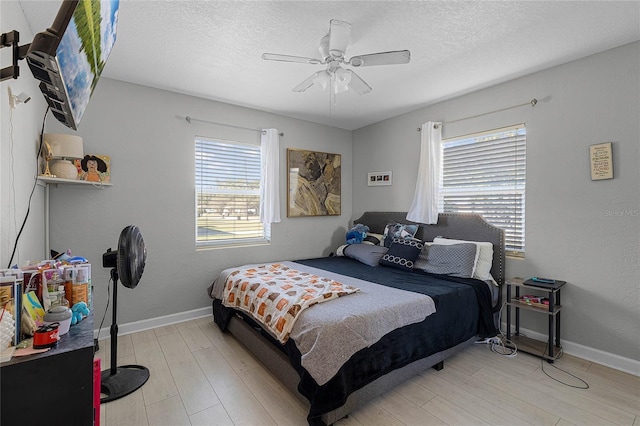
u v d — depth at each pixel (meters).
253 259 3.80
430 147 3.51
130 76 2.84
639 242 2.25
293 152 4.13
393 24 2.05
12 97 1.52
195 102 3.35
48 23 1.95
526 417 1.79
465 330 2.48
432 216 3.47
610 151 2.36
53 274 1.34
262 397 1.98
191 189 3.33
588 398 1.98
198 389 2.06
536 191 2.79
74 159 2.55
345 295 2.20
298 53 2.44
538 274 2.78
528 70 2.74
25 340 1.04
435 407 1.89
